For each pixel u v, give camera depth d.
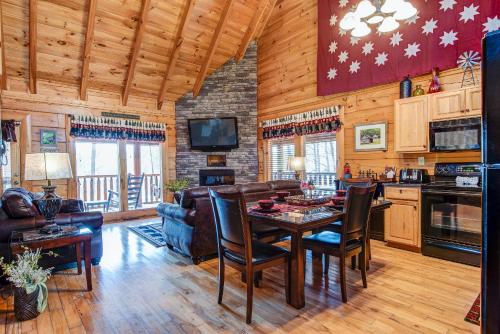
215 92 6.72
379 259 3.38
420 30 3.94
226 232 2.28
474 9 3.48
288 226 2.15
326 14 5.13
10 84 4.96
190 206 3.39
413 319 2.13
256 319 2.16
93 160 6.91
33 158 2.62
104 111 5.96
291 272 2.34
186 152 6.77
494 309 0.91
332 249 2.45
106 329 2.06
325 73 5.16
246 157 6.61
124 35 5.16
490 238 0.92
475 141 3.18
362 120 4.70
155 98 6.62
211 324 2.10
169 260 3.53
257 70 6.71
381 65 4.38
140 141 6.39
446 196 3.27
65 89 5.50
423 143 3.60
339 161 5.02
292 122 5.84
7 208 2.79
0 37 3.95
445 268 3.08
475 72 3.48
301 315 2.21
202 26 5.64
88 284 2.69
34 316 2.21
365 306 2.33
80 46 5.01
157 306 2.38
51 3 4.32
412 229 3.61
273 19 6.30
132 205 6.89
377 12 2.73
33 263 2.29
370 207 2.58
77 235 2.65
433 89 3.67
